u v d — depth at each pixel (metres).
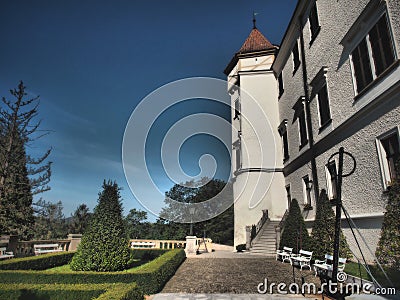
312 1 13.97
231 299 6.17
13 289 5.19
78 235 15.11
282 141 19.12
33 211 22.47
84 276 6.72
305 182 14.95
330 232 9.67
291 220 13.15
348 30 10.41
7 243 12.12
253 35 24.38
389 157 8.22
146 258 14.45
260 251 16.38
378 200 8.46
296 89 16.33
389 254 6.68
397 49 7.77
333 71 11.62
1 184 19.42
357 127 9.76
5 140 19.97
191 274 9.40
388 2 8.16
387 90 7.95
